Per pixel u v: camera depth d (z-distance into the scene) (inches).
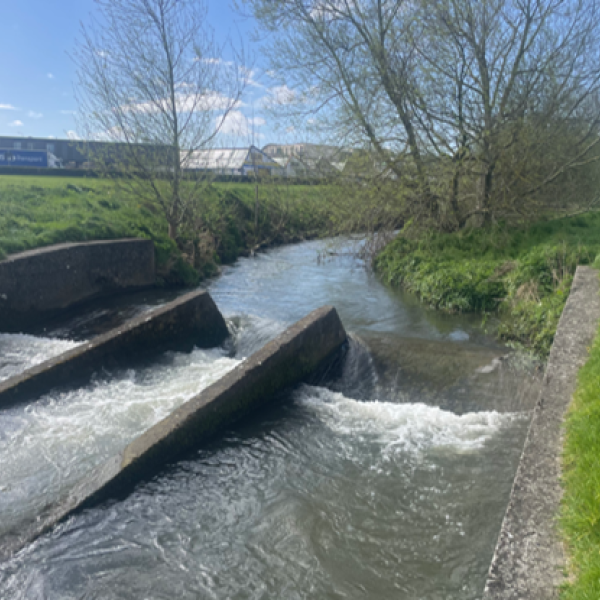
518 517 124.5
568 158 558.6
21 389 256.7
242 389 250.4
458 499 189.5
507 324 373.7
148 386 284.7
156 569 159.2
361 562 161.3
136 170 625.3
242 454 221.8
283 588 152.4
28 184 689.0
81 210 592.4
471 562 159.3
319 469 210.7
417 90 523.2
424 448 225.5
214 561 162.6
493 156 536.4
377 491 195.3
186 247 647.1
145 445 206.2
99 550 166.4
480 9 508.4
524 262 433.1
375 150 571.8
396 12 549.0
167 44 599.8
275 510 185.2
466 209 622.2
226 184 984.9
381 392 292.7
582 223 541.6
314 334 298.4
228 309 461.4
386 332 382.6
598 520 114.0
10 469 204.5
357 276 625.9
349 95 576.7
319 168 613.3
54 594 149.8
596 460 130.7
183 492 195.9
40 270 419.2
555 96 533.0
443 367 297.3
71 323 423.2
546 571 108.9
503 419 248.4
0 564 159.2
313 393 281.6
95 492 186.4
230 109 654.5
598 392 168.7
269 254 838.5
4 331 390.3
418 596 148.0
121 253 515.2
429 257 552.1
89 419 244.4
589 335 240.2
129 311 456.8
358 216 619.8
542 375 281.9
